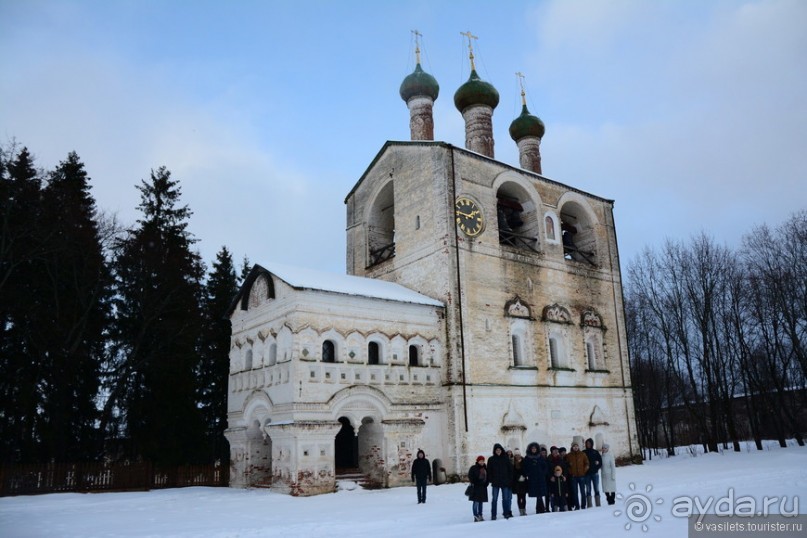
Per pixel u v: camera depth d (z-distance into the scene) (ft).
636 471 103.40
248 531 52.03
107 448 116.16
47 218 106.73
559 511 56.34
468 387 99.19
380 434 91.25
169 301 119.75
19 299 101.96
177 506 72.79
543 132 148.36
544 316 114.93
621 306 132.16
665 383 189.88
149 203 132.16
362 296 92.73
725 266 159.63
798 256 149.18
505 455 54.54
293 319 86.69
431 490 84.02
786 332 147.84
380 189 123.65
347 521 56.39
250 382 97.71
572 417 114.32
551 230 123.03
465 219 107.76
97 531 54.13
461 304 102.32
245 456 97.14
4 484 87.97
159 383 117.39
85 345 110.32
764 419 186.60
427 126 132.57
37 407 103.14
